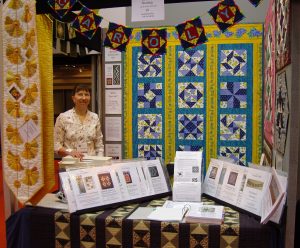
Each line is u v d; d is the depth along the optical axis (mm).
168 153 4344
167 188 2264
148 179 2221
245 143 4152
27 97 2047
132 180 2141
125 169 2152
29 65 2035
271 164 2814
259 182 1879
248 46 4090
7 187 2152
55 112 5297
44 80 2078
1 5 2066
